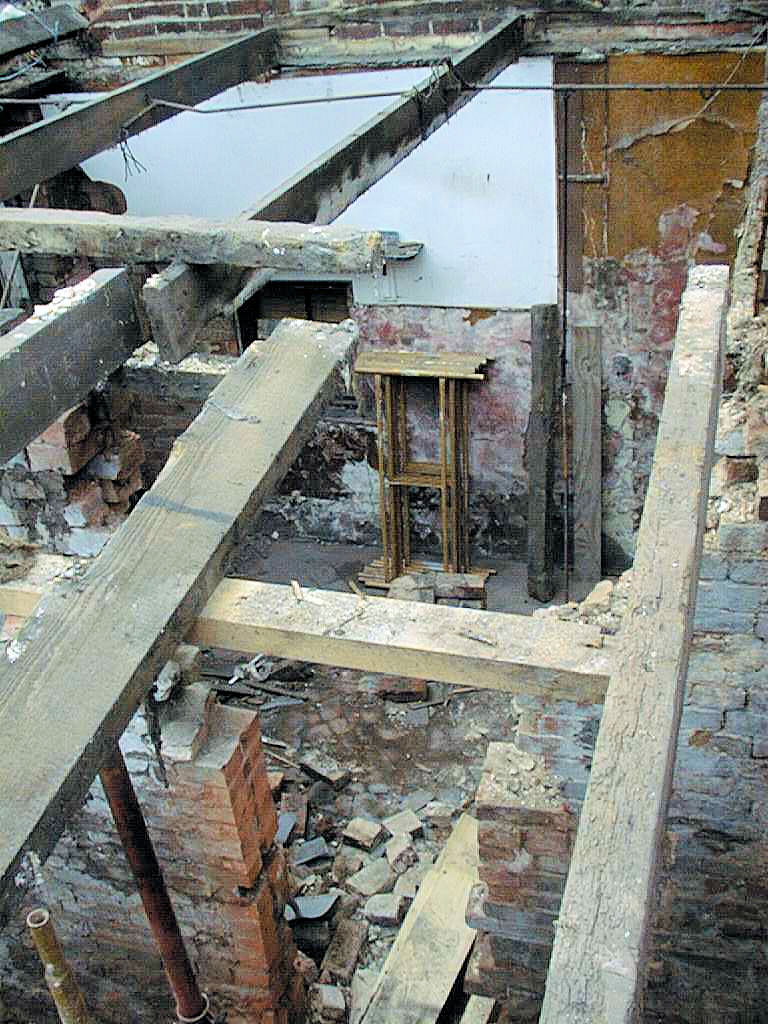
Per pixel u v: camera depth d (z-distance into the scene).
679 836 4.04
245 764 4.12
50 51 8.48
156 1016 4.96
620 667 2.02
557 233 8.07
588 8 7.32
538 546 8.77
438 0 7.57
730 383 3.91
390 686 7.54
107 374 2.92
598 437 8.62
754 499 3.51
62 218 2.83
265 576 9.41
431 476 8.88
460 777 6.89
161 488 2.46
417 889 5.80
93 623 2.17
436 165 8.04
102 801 4.11
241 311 9.12
